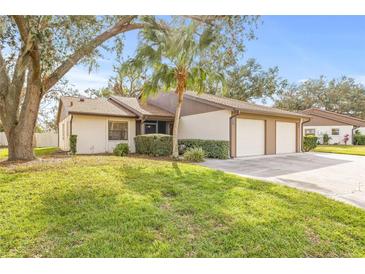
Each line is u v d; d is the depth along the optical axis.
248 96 30.12
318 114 31.23
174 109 17.30
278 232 3.93
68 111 14.30
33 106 9.14
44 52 8.54
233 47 9.66
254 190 6.00
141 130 16.31
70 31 8.83
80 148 14.70
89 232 3.75
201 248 3.45
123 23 9.37
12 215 4.20
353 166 10.79
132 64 10.91
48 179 6.18
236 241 3.64
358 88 39.44
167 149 13.15
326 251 3.54
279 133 16.28
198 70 11.36
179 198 5.30
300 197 5.56
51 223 3.95
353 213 4.76
